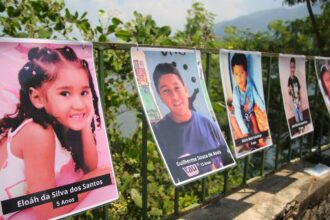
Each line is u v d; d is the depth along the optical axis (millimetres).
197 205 2562
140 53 1946
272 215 2545
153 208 2607
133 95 2887
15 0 2631
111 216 2535
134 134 2885
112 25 2840
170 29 3088
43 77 1530
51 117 1550
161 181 2951
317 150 4020
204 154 2164
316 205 3129
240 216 2498
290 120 3143
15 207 1448
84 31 2770
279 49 9023
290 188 3021
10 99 1438
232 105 2514
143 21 3006
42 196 1517
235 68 2549
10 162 1436
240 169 4270
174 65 2119
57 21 2703
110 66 2742
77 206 1619
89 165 1662
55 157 1558
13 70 1447
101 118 1723
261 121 2754
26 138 1478
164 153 1958
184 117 2111
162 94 2031
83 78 1658
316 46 9797
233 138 2488
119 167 2779
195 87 2225
